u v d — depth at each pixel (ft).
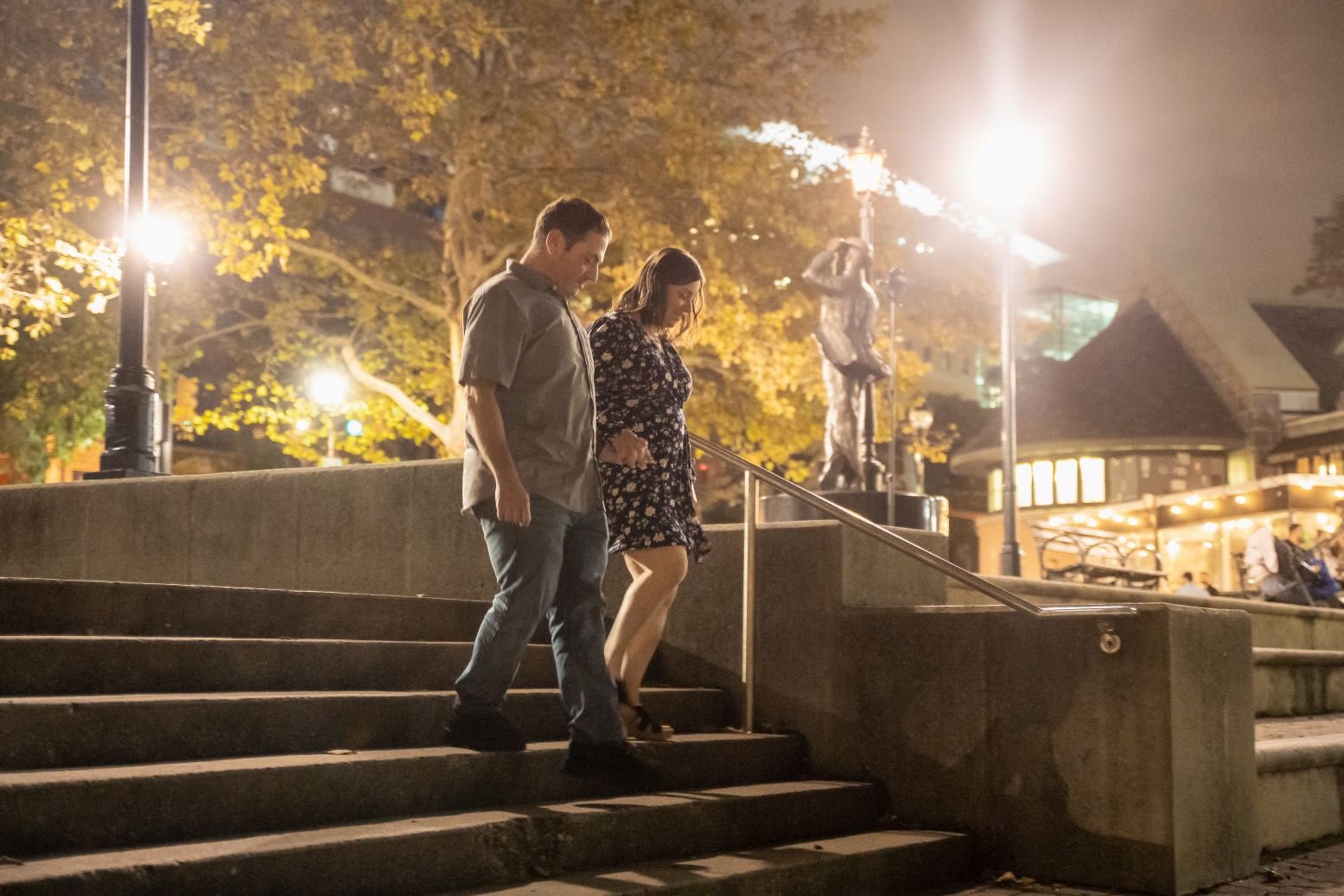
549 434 14.23
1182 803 15.99
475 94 67.21
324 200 79.15
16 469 77.92
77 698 12.59
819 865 14.61
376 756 13.37
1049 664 17.01
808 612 19.24
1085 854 16.47
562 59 66.59
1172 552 101.24
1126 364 151.23
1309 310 157.79
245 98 61.26
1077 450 144.36
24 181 59.67
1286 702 30.48
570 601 14.69
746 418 79.41
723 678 19.97
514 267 14.43
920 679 18.12
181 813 11.51
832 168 74.90
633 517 15.81
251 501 25.05
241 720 13.29
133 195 31.71
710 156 64.80
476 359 13.78
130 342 30.76
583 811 13.78
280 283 80.89
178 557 25.79
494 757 14.15
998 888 16.42
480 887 12.44
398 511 23.36
